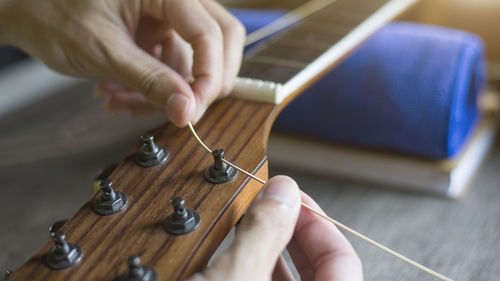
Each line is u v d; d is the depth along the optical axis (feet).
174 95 1.38
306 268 1.37
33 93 3.62
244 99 1.51
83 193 2.37
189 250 1.15
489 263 1.71
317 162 2.24
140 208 1.22
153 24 1.63
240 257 1.11
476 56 2.05
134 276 1.09
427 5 3.05
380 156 2.10
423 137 1.98
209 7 1.57
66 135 2.88
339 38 1.79
